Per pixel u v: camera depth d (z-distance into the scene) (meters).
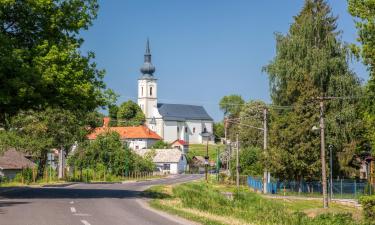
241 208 29.58
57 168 84.81
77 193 36.81
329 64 60.06
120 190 43.44
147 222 18.92
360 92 58.53
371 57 33.38
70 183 61.78
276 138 61.28
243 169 85.06
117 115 198.62
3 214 20.47
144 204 27.94
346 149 60.00
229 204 32.25
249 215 24.30
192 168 157.38
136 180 88.44
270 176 65.12
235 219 21.36
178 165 149.38
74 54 33.12
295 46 62.19
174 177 111.94
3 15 32.00
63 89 31.92
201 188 56.41
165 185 61.03
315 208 40.53
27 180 60.38
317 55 60.78
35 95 30.98
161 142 176.75
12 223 17.41
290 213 29.81
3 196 32.06
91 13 34.66
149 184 65.62
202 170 155.75
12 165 70.75
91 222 18.28
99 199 30.77
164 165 149.25
